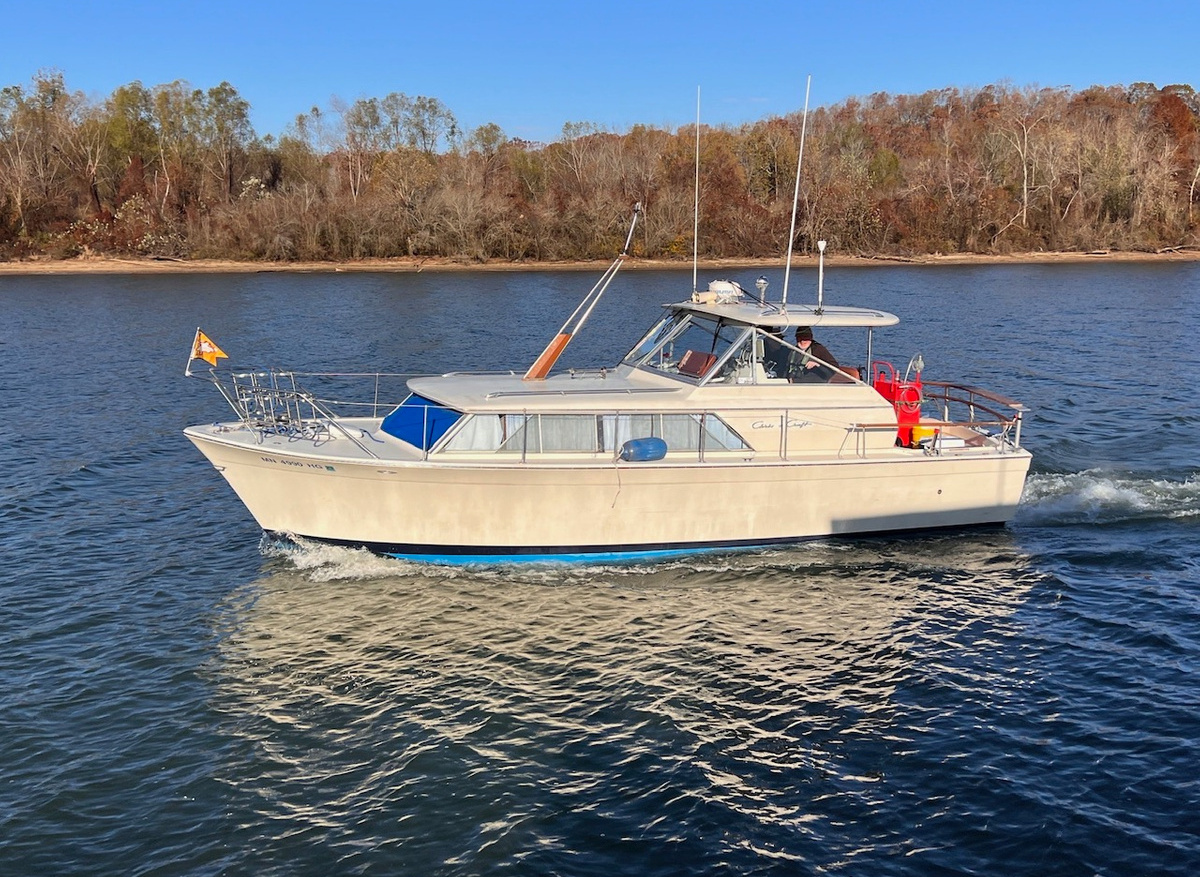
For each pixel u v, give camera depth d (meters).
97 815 8.94
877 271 76.44
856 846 8.52
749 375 14.07
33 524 16.22
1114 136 95.62
